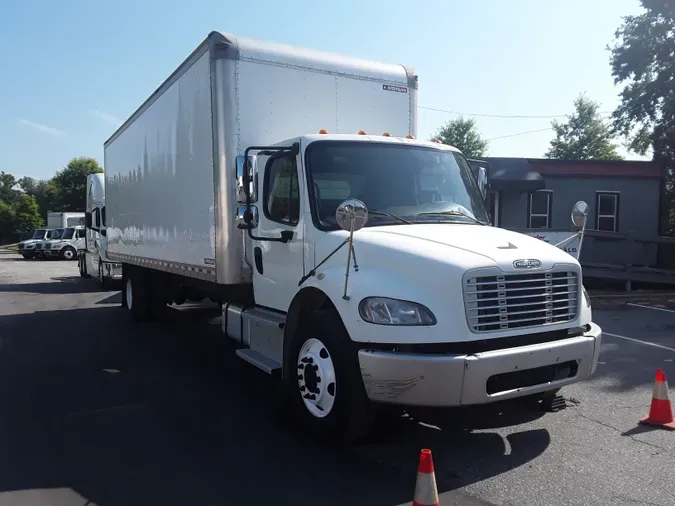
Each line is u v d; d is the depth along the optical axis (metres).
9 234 72.62
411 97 7.71
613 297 15.30
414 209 5.64
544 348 4.43
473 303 4.32
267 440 5.20
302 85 6.87
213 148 6.59
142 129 9.92
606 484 4.26
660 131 21.98
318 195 5.43
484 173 6.69
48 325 11.68
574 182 19.52
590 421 5.60
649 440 5.11
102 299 16.28
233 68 6.45
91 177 19.75
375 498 4.07
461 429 5.38
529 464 4.62
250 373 7.70
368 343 4.45
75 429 5.53
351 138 5.80
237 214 5.75
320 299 5.26
